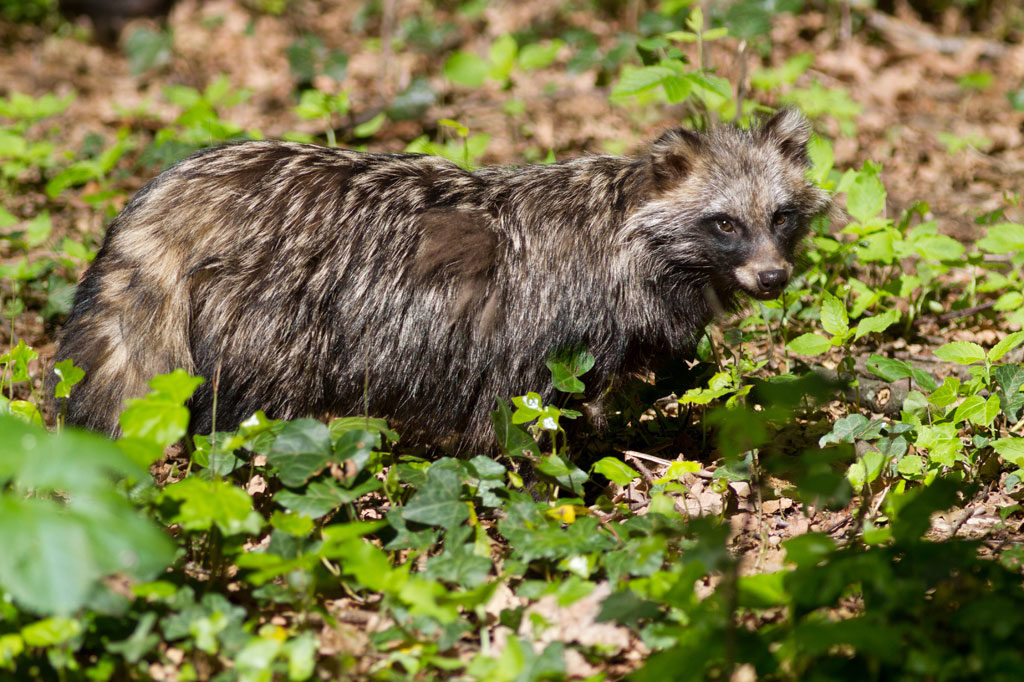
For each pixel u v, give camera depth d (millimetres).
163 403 6512
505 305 8734
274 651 5762
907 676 5668
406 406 8992
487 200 8875
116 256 8469
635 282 8969
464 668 6297
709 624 5793
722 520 8367
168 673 6348
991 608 5660
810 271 11477
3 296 12375
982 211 14484
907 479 8516
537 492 9008
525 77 20406
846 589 6465
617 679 6277
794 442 9812
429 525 7949
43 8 25312
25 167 14734
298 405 8688
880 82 19812
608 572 6828
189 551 7484
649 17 17484
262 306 8391
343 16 25578
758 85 15547
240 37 24203
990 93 19812
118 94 20891
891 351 11047
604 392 9148
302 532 6637
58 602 4746
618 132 17609
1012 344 8523
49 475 4816
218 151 8836
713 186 8930
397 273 8562
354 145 17203
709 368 9477
